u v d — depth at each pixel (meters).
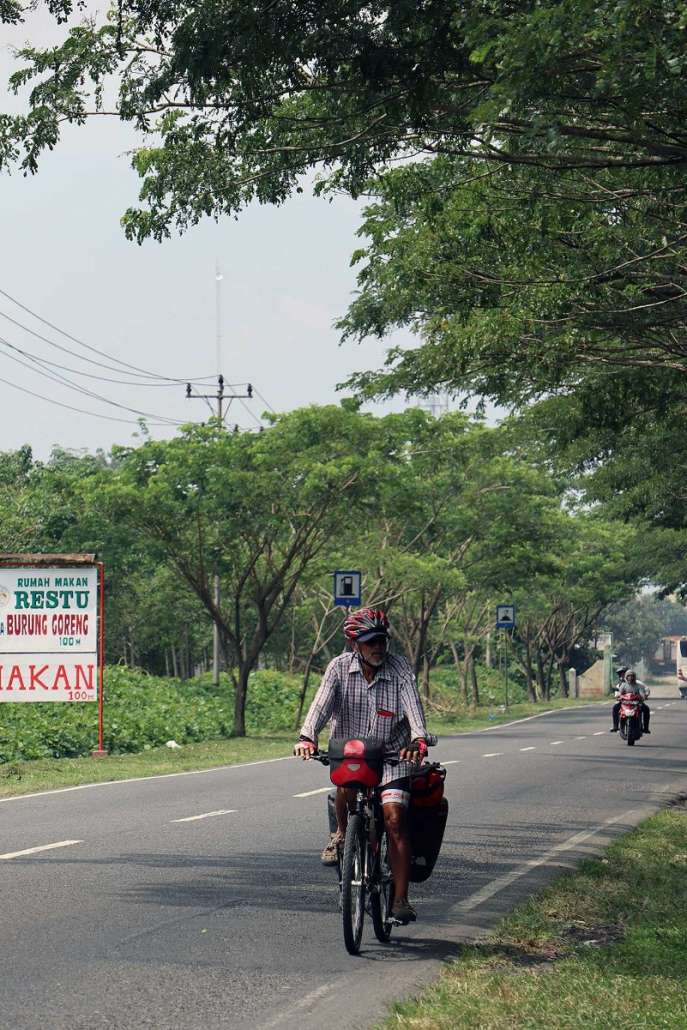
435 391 29.19
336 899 15.26
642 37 12.36
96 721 48.25
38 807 25.16
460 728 64.69
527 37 12.60
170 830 21.33
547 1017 9.77
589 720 73.38
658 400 27.73
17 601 39.56
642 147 17.86
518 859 18.86
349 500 55.75
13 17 16.31
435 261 23.41
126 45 16.17
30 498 73.94
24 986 11.01
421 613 74.75
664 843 20.58
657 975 11.26
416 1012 10.04
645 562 74.50
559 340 23.53
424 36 14.39
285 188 18.30
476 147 19.19
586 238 21.70
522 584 75.75
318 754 12.65
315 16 14.49
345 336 27.39
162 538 56.41
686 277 22.05
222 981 11.30
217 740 53.66
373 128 17.11
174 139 17.70
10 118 16.73
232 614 80.75
